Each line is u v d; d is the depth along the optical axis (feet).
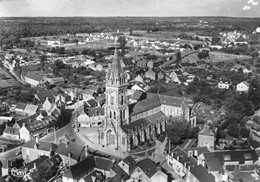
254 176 597.11
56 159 651.25
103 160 615.16
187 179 606.55
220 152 650.02
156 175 572.92
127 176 584.81
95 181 559.38
